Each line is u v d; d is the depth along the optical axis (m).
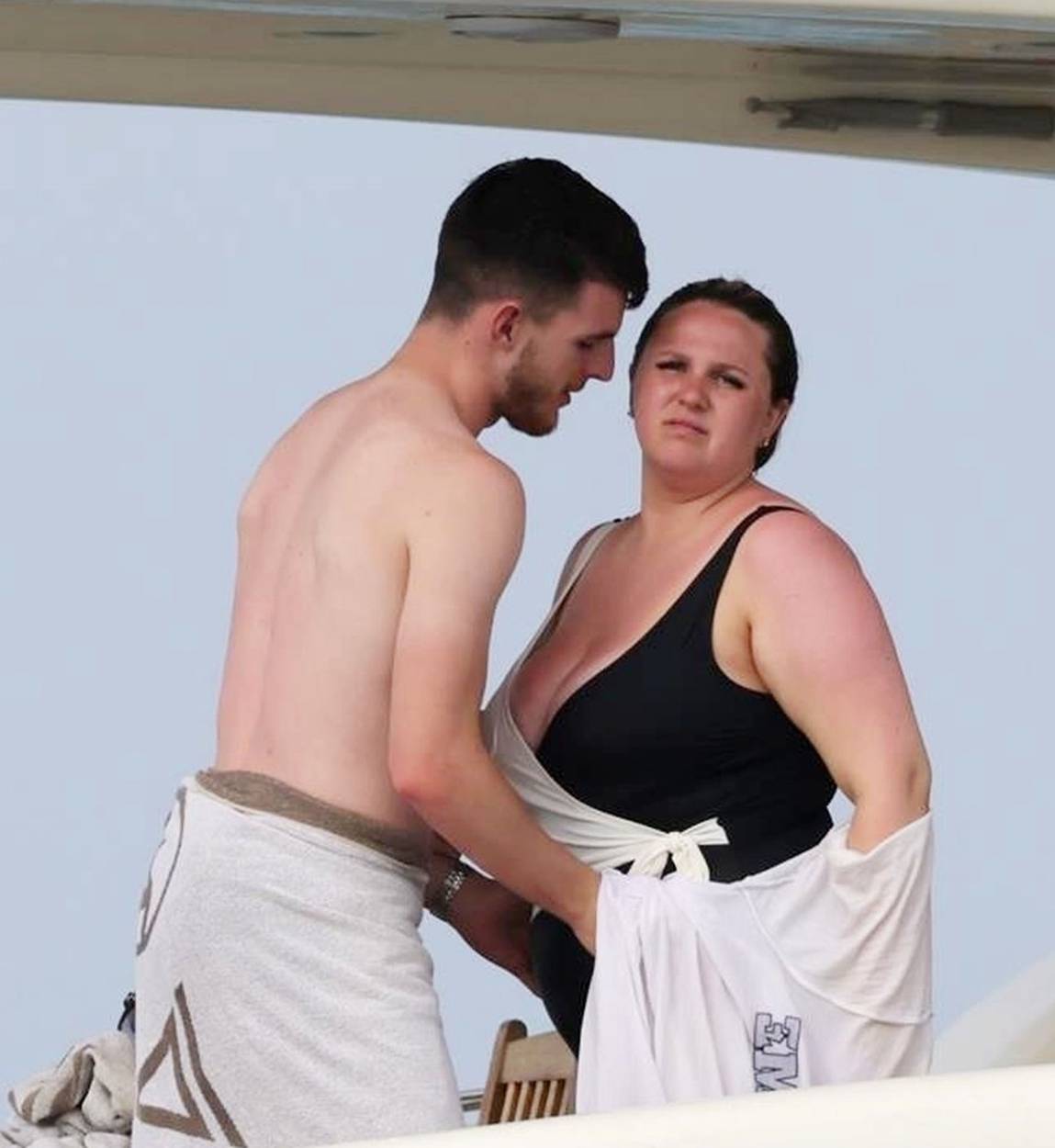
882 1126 9.02
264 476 12.60
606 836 11.92
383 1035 11.76
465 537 11.63
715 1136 9.06
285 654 12.04
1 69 12.06
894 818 11.60
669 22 10.34
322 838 11.79
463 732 11.54
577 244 12.11
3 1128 13.73
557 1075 14.39
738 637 11.78
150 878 12.11
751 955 11.68
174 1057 11.85
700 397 11.93
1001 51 10.59
